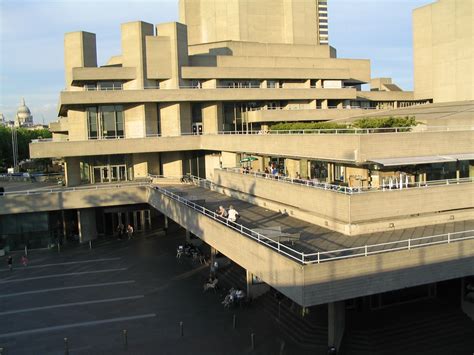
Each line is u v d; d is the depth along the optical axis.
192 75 59.75
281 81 65.62
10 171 88.44
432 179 29.95
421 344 23.55
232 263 38.19
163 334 26.92
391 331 24.41
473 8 61.28
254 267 25.30
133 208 53.81
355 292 21.44
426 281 22.92
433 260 23.02
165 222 52.94
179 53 59.16
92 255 45.31
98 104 56.38
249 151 43.06
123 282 36.72
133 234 53.41
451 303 27.47
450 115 39.78
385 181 29.09
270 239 24.34
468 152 30.17
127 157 58.09
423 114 43.56
